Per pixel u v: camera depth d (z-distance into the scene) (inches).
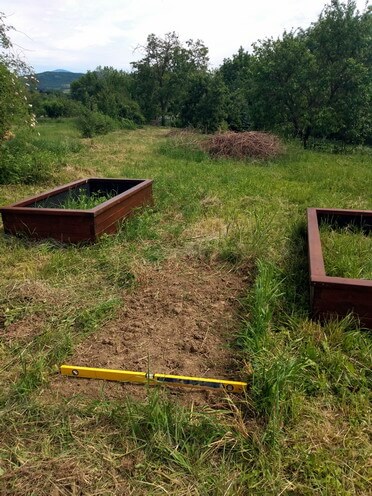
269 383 80.3
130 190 196.5
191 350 100.2
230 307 120.5
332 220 179.5
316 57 564.7
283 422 77.2
